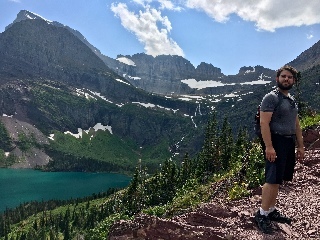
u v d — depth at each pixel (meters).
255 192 4.30
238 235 2.70
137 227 2.64
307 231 2.89
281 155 2.87
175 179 36.59
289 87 2.90
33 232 61.16
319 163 5.21
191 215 3.11
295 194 4.00
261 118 2.87
